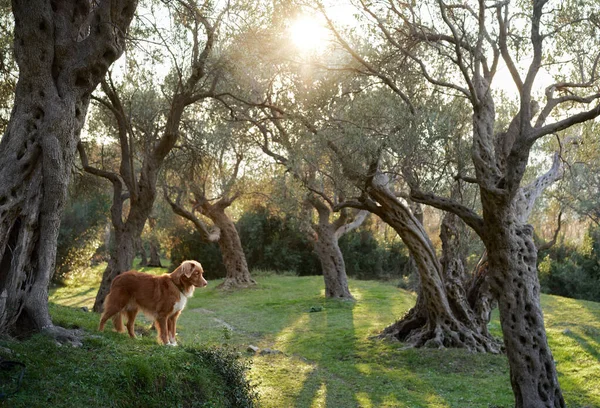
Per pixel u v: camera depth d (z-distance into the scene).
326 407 9.33
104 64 8.66
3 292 7.50
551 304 22.66
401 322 15.12
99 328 9.77
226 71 14.73
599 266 29.34
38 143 7.93
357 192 12.75
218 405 7.42
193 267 10.57
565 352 13.80
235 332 16.48
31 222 7.83
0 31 13.28
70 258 29.81
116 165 21.81
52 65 8.32
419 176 10.21
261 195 28.16
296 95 12.90
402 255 41.28
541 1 8.16
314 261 38.91
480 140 9.16
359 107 11.66
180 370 7.48
